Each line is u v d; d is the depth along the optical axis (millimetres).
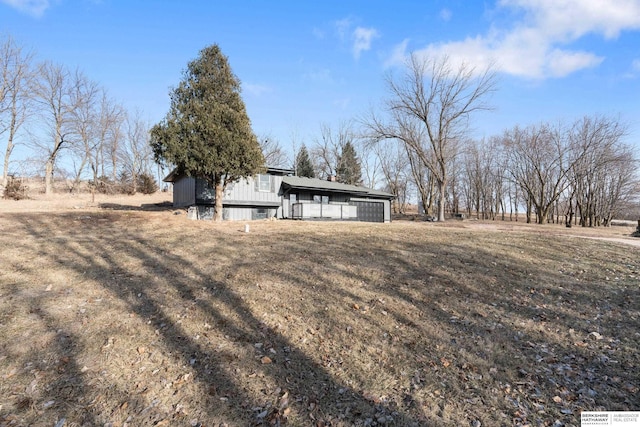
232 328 4941
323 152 49094
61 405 3389
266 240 10570
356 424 3178
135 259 8062
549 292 6656
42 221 12828
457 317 5477
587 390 3668
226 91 16594
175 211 19047
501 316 5559
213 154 14766
